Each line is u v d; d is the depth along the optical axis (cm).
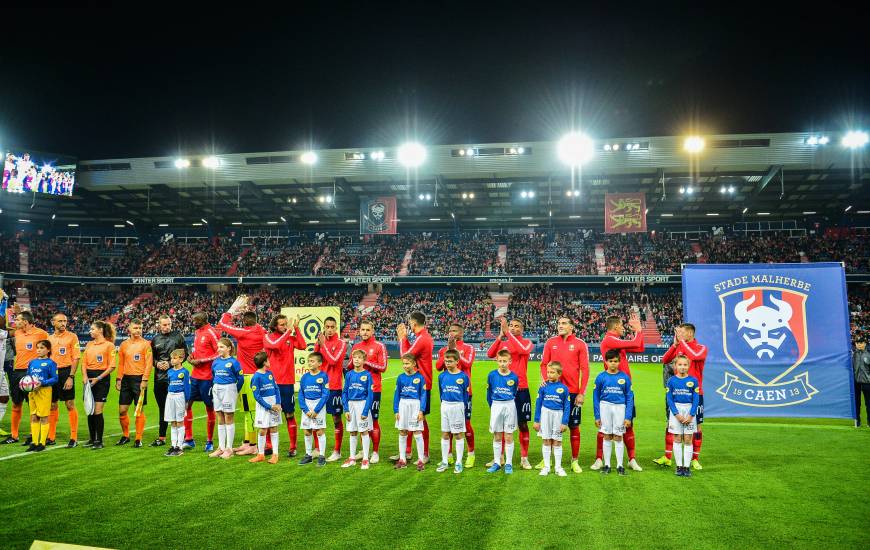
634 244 4597
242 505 643
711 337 1239
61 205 4359
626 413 800
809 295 1222
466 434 852
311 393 857
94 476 771
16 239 4672
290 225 4947
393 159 3538
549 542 532
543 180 3678
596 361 3675
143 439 1055
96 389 958
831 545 530
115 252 4900
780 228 4519
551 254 4597
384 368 887
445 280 4312
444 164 3497
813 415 1190
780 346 1216
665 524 583
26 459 874
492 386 823
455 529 565
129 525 576
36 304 4444
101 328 976
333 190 3856
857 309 3816
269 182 3772
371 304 4528
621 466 793
